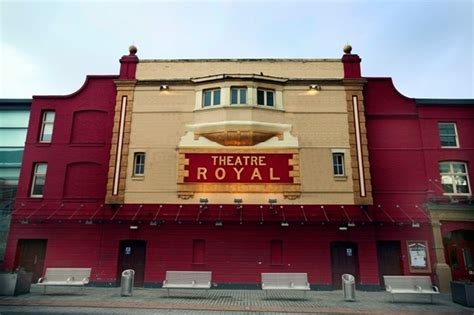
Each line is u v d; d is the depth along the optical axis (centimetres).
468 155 1894
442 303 1359
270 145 1852
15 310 1119
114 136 1897
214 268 1722
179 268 1730
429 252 1762
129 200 1812
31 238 1803
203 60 2000
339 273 1742
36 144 1930
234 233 1766
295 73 1973
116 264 1745
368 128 1933
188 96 1947
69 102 1991
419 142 1912
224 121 1842
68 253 1770
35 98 2000
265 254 1738
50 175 1883
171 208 1794
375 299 1434
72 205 1838
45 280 1466
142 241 1800
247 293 1562
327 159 1847
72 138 1941
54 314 1077
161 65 2003
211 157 1845
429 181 1852
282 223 1744
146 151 1875
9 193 2028
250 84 1888
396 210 1814
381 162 1884
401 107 1958
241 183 1809
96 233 1794
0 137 2112
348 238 1755
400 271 1772
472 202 1806
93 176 1881
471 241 1820
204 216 1777
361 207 1778
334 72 1977
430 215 1795
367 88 1986
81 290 1580
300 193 1795
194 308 1181
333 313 1147
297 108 1914
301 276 1413
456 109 1961
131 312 1117
